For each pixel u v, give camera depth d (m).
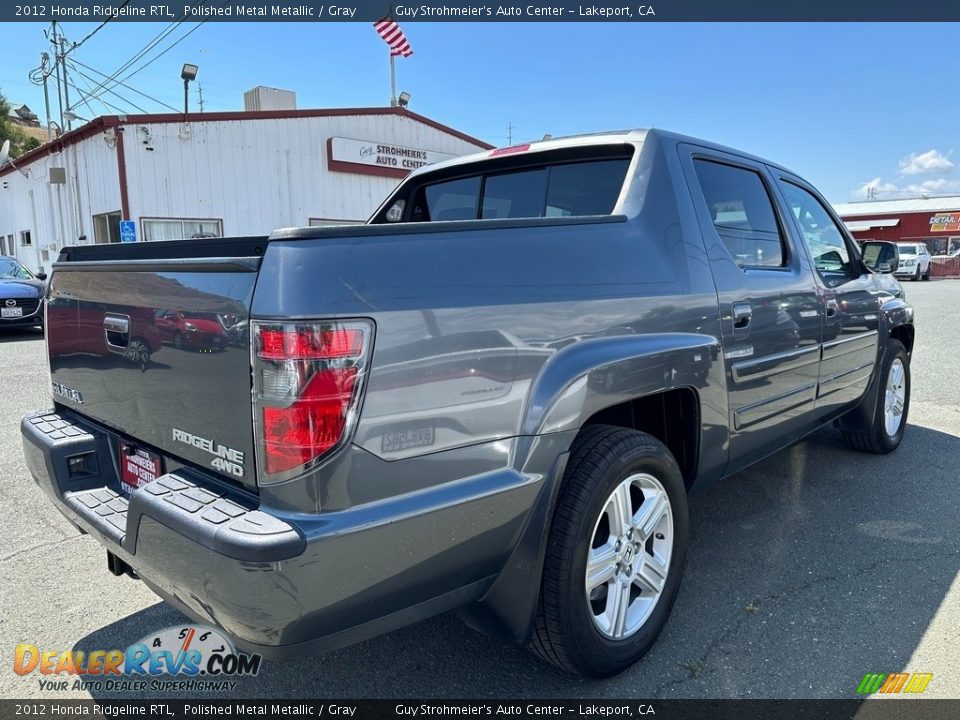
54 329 2.72
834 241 4.19
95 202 16.77
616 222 2.49
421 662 2.53
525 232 2.15
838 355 3.86
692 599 2.93
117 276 2.23
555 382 2.09
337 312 1.67
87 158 16.69
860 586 3.02
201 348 1.86
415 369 1.79
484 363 1.94
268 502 1.70
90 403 2.51
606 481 2.23
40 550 3.47
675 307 2.55
